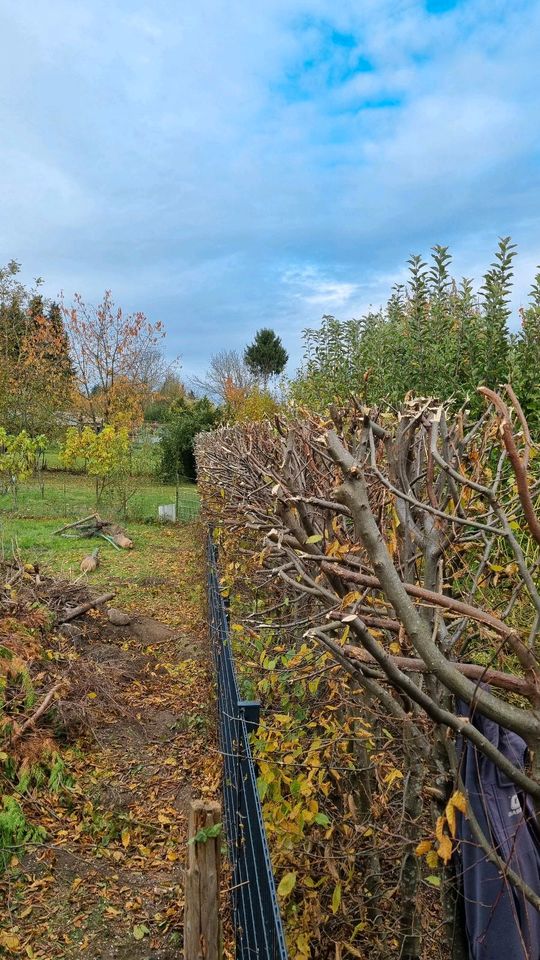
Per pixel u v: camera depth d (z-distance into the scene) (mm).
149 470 20609
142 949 3170
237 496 4852
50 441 24125
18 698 4895
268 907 1672
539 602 1457
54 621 6742
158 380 33781
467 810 1538
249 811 2244
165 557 11320
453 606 1465
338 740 2219
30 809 4141
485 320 5453
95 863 3771
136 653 6691
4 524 13453
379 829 2105
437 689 1748
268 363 44344
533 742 1425
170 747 5016
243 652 3834
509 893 1546
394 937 2215
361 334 8109
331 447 1377
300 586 2033
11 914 3371
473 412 5051
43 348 25750
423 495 2201
